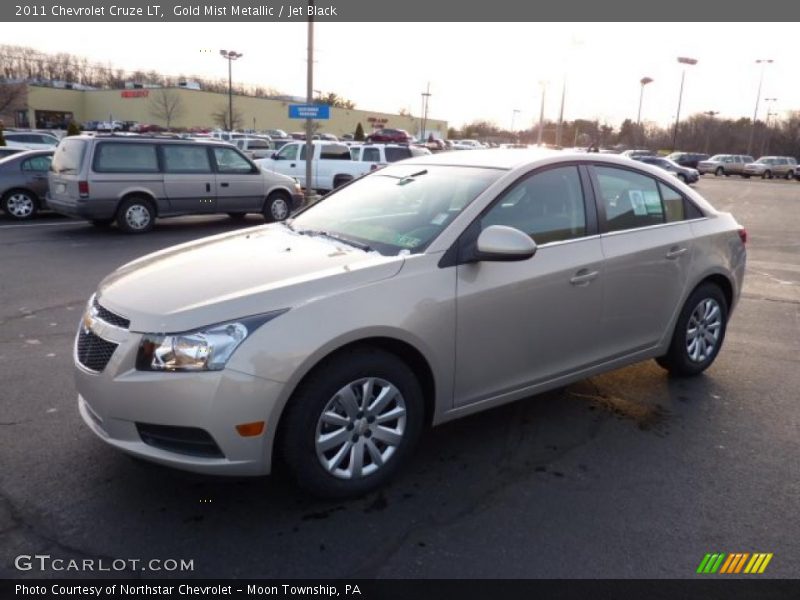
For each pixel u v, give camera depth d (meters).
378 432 3.25
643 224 4.38
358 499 3.24
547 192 3.93
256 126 74.50
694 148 85.56
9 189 13.68
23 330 5.95
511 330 3.62
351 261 3.34
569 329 3.90
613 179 4.30
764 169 47.62
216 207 13.13
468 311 3.41
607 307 4.07
